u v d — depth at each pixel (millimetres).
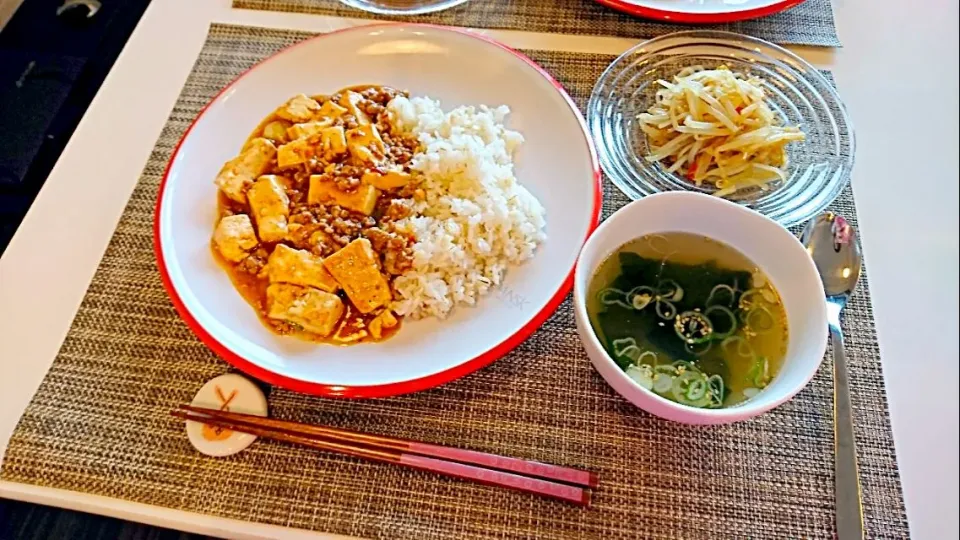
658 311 341
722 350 329
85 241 411
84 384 357
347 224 401
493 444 336
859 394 345
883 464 325
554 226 399
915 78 482
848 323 368
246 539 315
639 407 322
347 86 465
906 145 454
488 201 387
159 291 390
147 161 442
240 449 332
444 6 508
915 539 318
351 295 371
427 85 463
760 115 418
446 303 367
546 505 317
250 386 350
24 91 628
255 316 369
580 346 365
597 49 490
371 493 321
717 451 331
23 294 390
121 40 663
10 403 353
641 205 341
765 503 317
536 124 437
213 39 501
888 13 519
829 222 392
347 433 334
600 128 442
